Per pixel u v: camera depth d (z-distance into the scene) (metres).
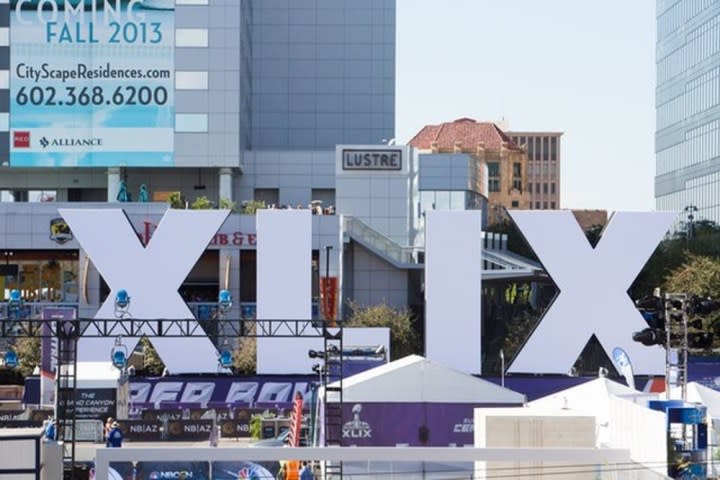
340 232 144.88
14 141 163.00
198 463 72.19
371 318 133.88
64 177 168.62
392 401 80.56
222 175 166.88
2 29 162.88
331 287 132.12
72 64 163.38
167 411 99.19
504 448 65.25
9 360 105.06
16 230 148.50
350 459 65.12
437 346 117.81
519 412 68.81
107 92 163.50
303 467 72.38
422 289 149.88
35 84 163.25
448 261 118.00
